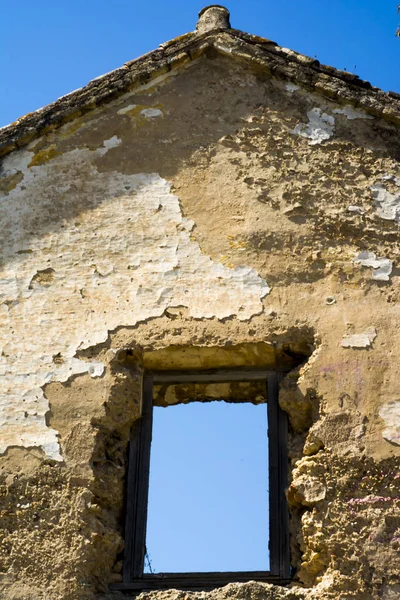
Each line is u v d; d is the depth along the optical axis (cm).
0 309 912
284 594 779
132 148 977
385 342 872
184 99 1001
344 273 905
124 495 855
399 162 954
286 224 929
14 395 872
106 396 868
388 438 832
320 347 873
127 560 827
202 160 966
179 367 907
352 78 983
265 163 960
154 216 941
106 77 1000
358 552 792
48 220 949
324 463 827
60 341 893
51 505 827
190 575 820
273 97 993
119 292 909
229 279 906
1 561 806
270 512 838
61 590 794
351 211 931
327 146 965
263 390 970
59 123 991
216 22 1022
